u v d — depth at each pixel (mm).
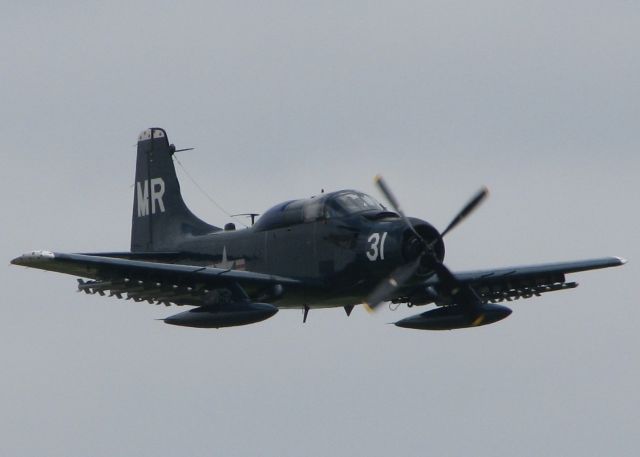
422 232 88812
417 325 94062
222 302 90125
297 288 92438
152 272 87688
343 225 91000
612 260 100125
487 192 88500
